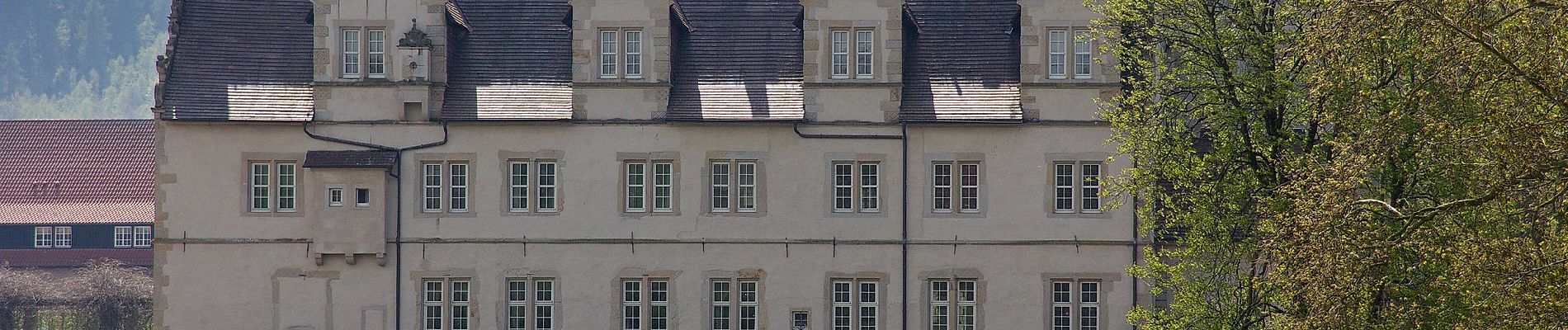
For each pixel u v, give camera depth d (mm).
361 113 59250
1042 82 58500
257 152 59438
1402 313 38312
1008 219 59000
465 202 59719
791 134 59219
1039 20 58469
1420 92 34438
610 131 59406
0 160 106438
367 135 59344
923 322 59188
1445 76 33125
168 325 59719
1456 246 33969
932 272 59156
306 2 62219
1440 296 36719
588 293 59625
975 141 58938
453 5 60656
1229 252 48812
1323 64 39781
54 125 108562
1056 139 58719
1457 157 35000
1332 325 36250
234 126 59375
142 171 105688
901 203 59031
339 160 59062
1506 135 31500
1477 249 32656
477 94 59781
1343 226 36031
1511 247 32281
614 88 59312
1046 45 58500
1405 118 35812
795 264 59375
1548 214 33781
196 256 59656
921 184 59062
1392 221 35844
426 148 59312
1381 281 37250
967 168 59219
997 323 59094
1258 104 47969
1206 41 48688
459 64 60469
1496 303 32406
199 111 59219
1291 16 47500
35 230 102312
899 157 59000
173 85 59500
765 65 60344
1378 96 37375
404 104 59219
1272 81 47312
